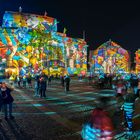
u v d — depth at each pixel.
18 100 21.42
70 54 82.75
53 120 12.65
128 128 10.04
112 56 95.12
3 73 66.56
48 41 75.75
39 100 21.47
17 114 14.45
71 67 82.69
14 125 11.50
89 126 4.95
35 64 71.56
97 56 95.19
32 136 9.51
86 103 19.33
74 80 65.19
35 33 73.19
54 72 75.06
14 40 70.38
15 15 77.88
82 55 86.19
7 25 76.88
